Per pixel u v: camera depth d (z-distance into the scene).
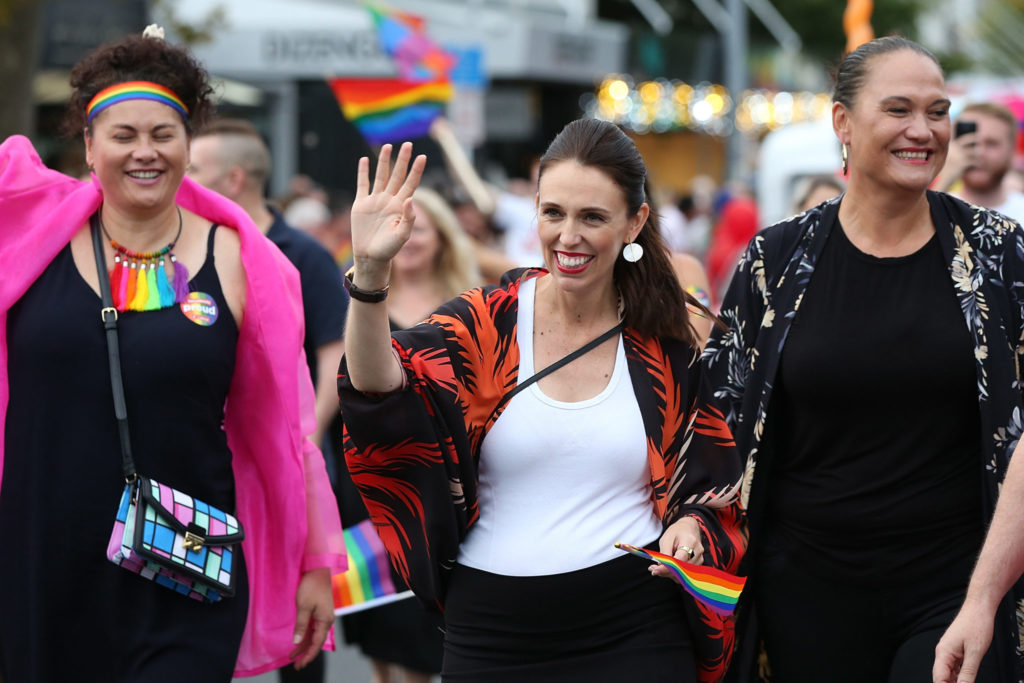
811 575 5.16
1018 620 4.87
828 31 47.31
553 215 4.43
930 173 4.92
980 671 4.84
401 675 8.04
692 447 4.70
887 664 5.15
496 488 4.52
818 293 5.09
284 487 5.08
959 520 4.97
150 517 4.62
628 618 4.50
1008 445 4.84
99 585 4.70
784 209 17.11
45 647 4.68
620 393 4.54
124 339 4.71
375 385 4.28
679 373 4.66
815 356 5.00
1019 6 55.78
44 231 4.77
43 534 4.66
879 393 4.94
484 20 27.19
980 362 4.85
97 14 19.03
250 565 5.12
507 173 33.03
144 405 4.70
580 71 29.58
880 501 4.99
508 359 4.53
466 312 4.54
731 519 4.77
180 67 4.89
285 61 20.47
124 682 4.70
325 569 5.27
